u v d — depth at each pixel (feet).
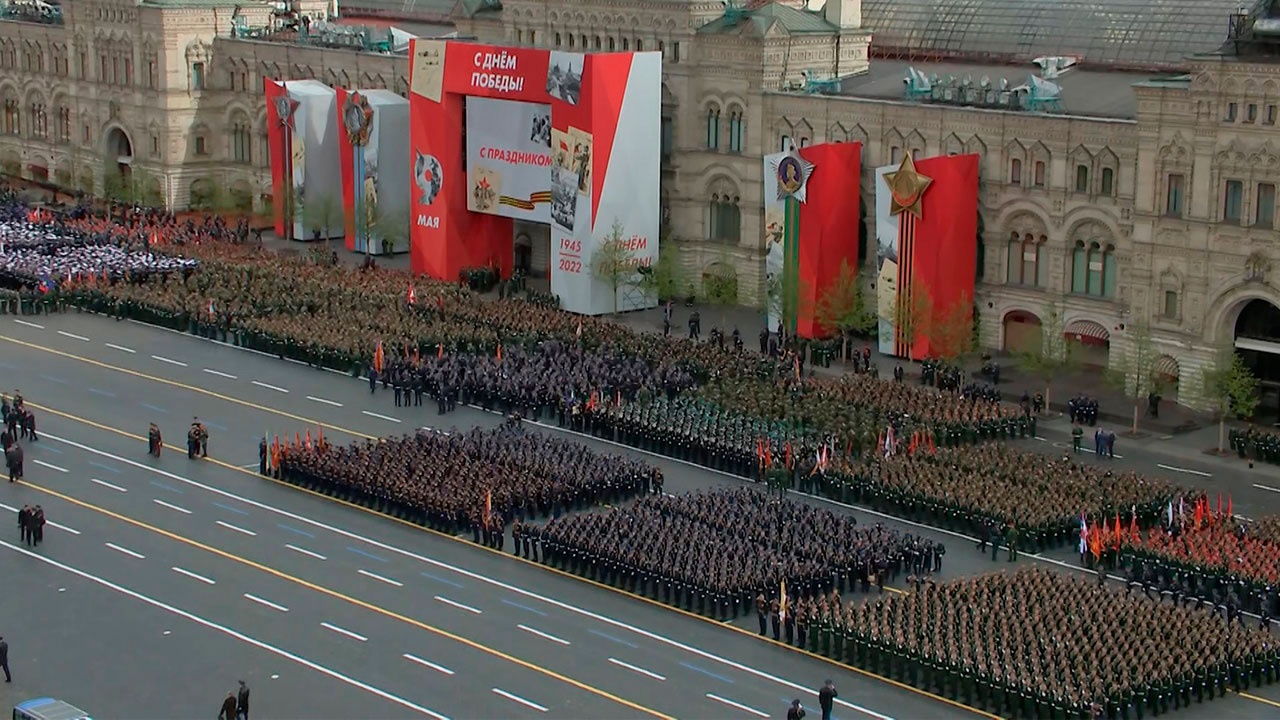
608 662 391.45
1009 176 615.98
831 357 625.00
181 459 529.04
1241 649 376.89
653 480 493.77
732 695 375.66
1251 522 458.09
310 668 387.14
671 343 614.34
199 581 435.53
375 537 467.11
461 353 618.44
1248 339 556.92
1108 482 473.67
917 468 487.20
